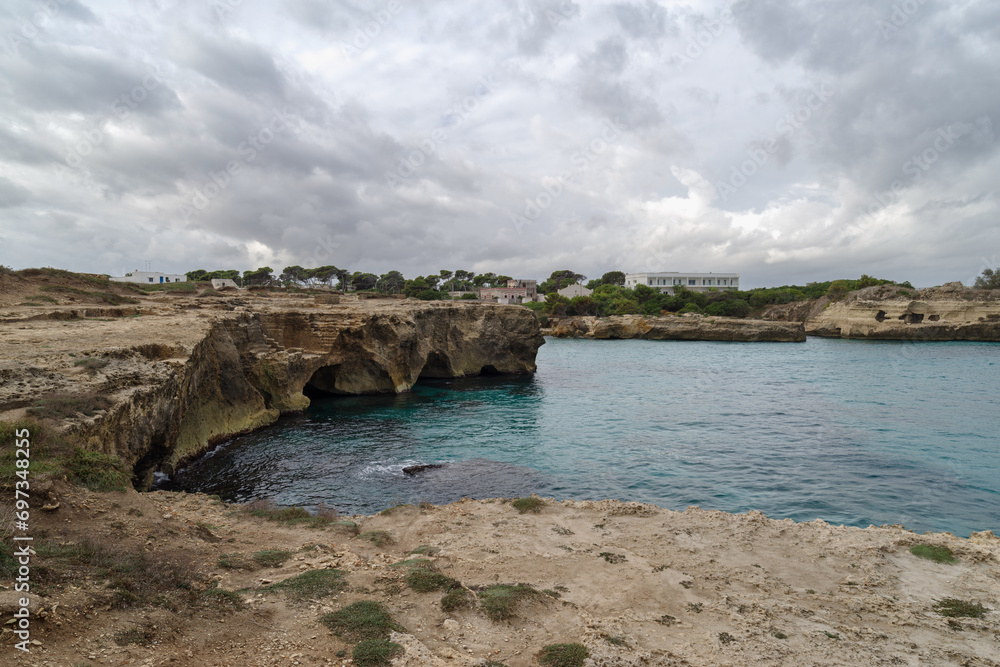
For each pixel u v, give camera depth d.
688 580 10.41
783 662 7.65
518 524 13.93
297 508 14.96
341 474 23.45
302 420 35.56
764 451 27.84
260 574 9.48
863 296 117.38
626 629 8.40
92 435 12.93
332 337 43.56
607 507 15.13
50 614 6.03
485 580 10.29
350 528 13.35
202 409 27.61
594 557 11.59
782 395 46.66
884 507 19.69
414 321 50.69
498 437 30.97
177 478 22.59
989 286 109.12
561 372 64.50
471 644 7.73
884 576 10.67
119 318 31.72
